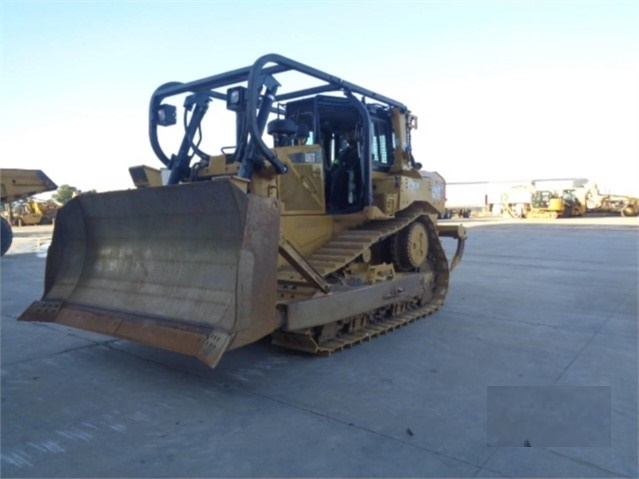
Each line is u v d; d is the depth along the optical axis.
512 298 7.64
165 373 4.29
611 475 2.66
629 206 33.50
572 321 6.16
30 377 4.20
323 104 5.95
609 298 7.61
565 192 34.00
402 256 6.54
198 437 3.10
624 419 3.34
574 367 4.40
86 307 4.63
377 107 6.44
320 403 3.62
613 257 12.60
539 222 27.28
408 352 4.86
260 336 3.66
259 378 4.15
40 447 2.99
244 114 4.85
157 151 5.51
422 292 6.46
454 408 3.52
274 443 3.01
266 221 3.72
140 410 3.52
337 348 4.84
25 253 15.09
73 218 5.10
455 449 2.93
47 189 14.80
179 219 4.23
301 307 4.20
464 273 10.27
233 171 4.96
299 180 5.40
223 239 3.94
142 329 4.00
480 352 4.86
